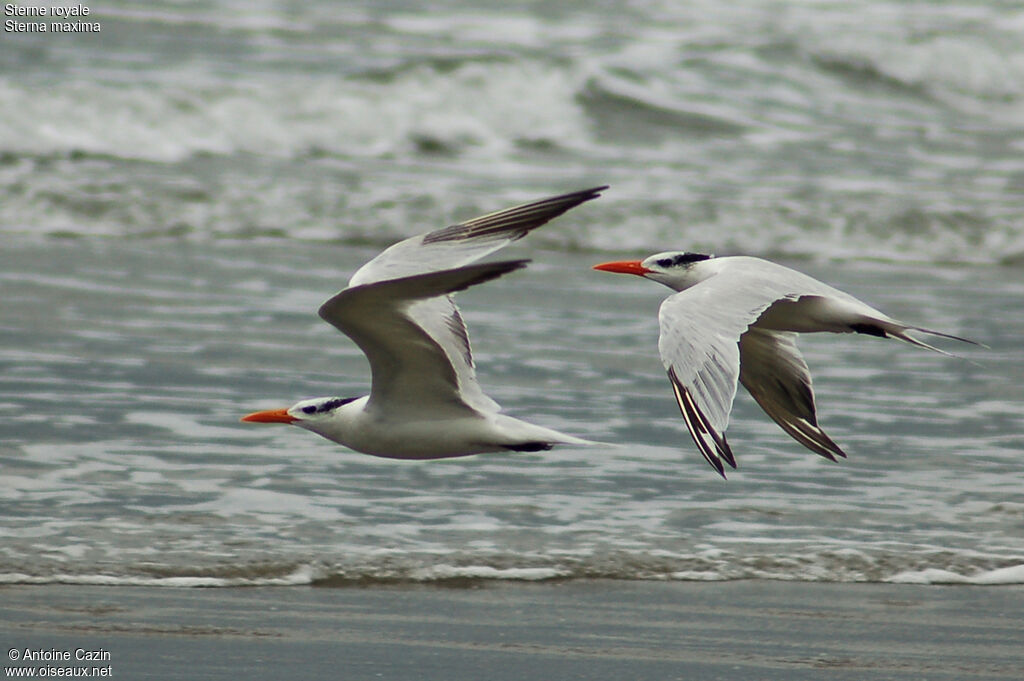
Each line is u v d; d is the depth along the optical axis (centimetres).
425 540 1138
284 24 3566
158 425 1389
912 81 3584
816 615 1018
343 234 2417
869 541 1165
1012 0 4234
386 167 2789
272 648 924
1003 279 2325
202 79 3081
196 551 1090
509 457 1356
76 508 1166
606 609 1017
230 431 1387
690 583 1076
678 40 3659
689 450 1391
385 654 923
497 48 3500
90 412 1414
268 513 1183
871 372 1709
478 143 3005
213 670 885
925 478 1327
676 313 793
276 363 1625
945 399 1598
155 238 2347
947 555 1136
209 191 2517
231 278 2067
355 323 823
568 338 1798
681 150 2994
